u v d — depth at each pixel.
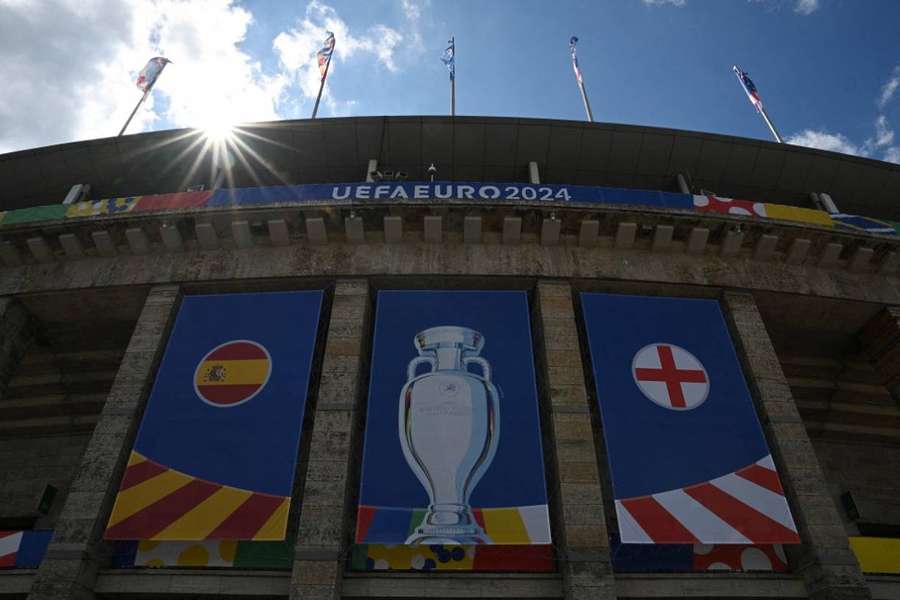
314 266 21.83
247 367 19.70
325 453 17.72
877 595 17.23
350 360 19.56
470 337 20.12
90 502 17.28
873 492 26.55
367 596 16.14
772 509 17.42
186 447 18.08
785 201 28.16
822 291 22.78
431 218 21.91
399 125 25.88
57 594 15.78
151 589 16.58
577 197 22.78
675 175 27.17
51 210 23.55
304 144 26.31
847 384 26.06
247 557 17.30
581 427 18.38
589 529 16.58
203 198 22.86
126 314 23.39
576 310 22.75
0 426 26.22
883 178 27.78
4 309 22.28
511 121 25.88
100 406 26.06
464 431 18.09
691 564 17.55
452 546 17.09
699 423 18.91
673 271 22.33
